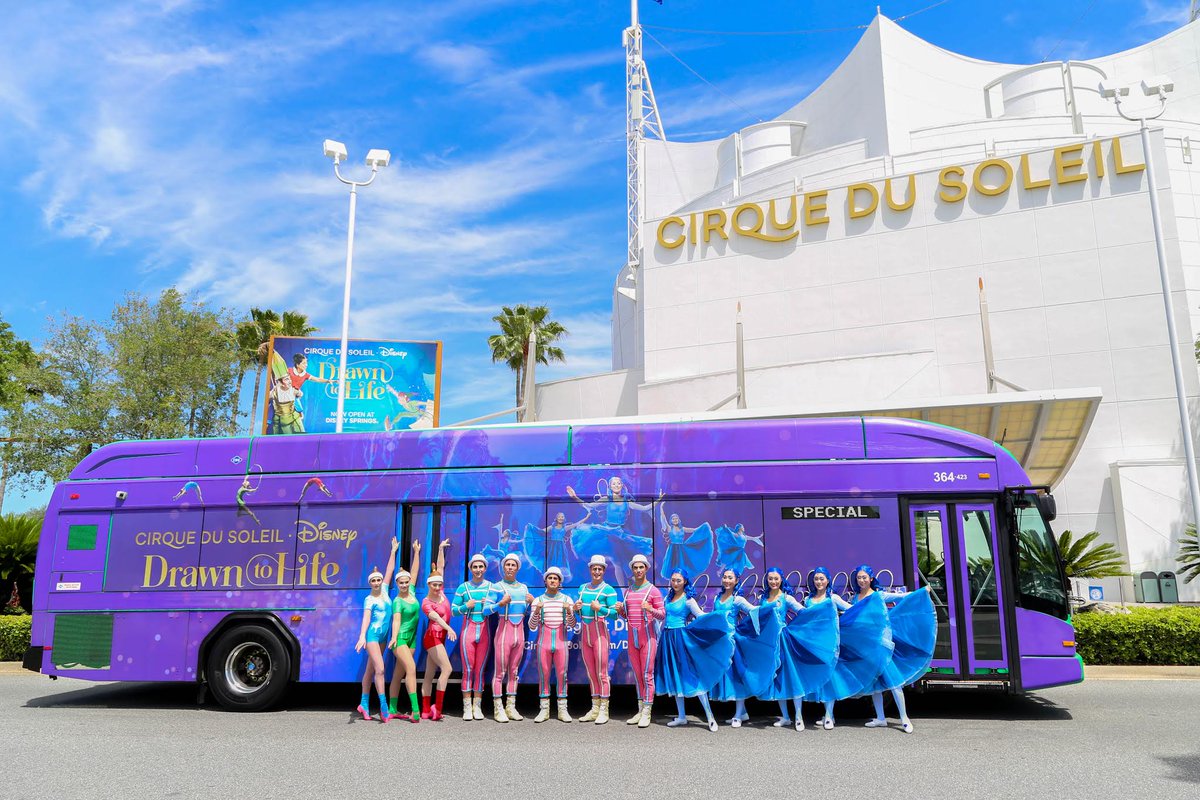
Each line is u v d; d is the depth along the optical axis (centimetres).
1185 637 1318
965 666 868
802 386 3005
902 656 843
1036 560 895
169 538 1005
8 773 652
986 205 3069
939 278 3100
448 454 985
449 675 935
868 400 2917
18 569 1758
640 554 898
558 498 959
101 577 1005
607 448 965
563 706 877
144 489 1022
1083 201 2930
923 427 930
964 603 882
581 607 885
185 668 970
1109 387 2794
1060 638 871
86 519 1025
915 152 3628
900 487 914
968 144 3597
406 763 681
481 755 712
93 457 1048
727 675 841
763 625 855
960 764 671
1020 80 4600
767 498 927
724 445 949
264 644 962
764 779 621
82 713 963
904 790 587
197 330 3050
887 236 3209
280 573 977
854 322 3209
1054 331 2898
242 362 3522
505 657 887
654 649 860
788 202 3400
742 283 3428
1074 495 2762
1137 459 2680
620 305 5662
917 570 891
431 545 966
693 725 860
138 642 984
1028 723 867
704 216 3538
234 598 977
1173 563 2561
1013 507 895
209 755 716
